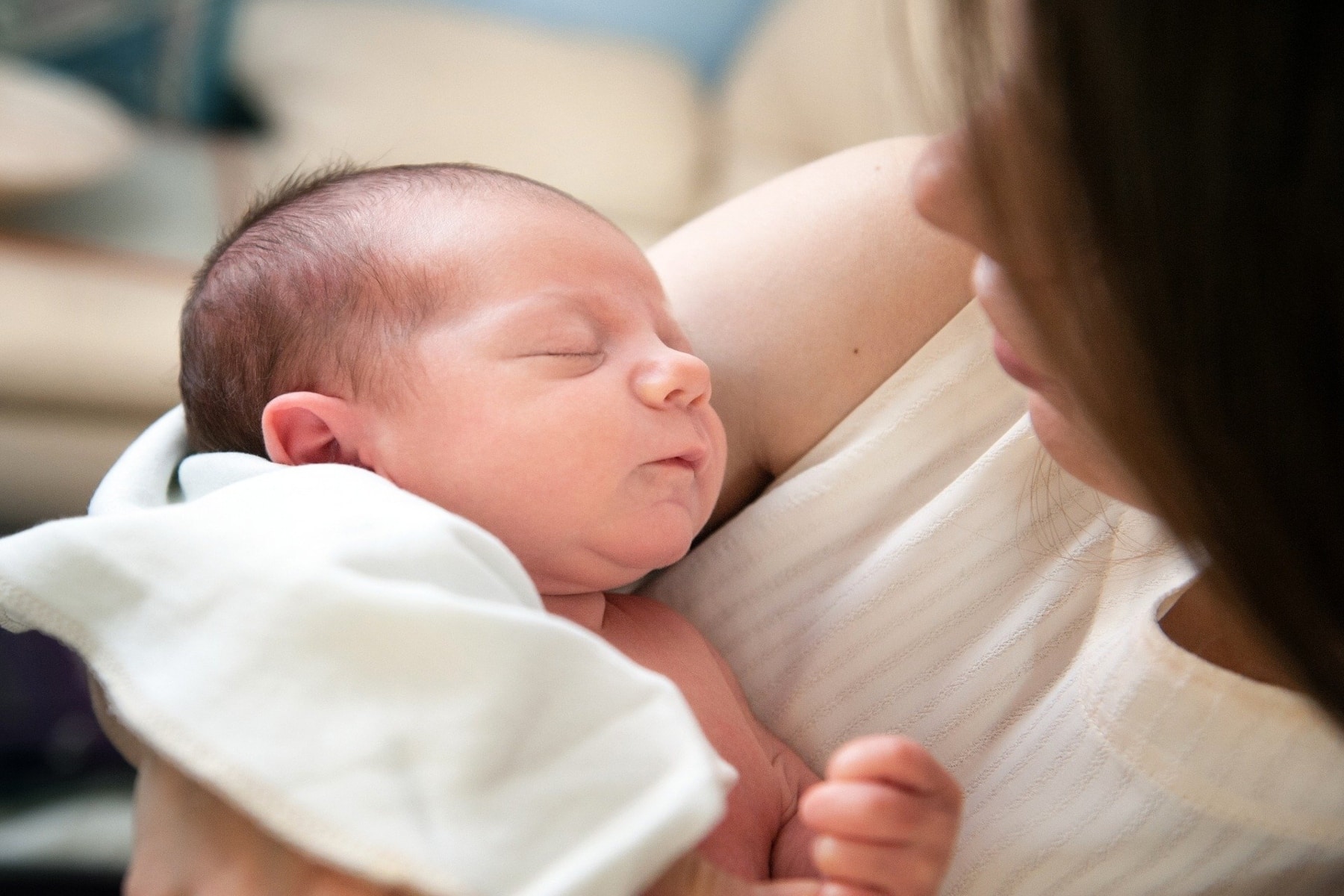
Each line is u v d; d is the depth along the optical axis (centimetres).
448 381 66
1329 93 36
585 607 69
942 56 44
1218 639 57
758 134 275
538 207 73
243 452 69
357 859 43
